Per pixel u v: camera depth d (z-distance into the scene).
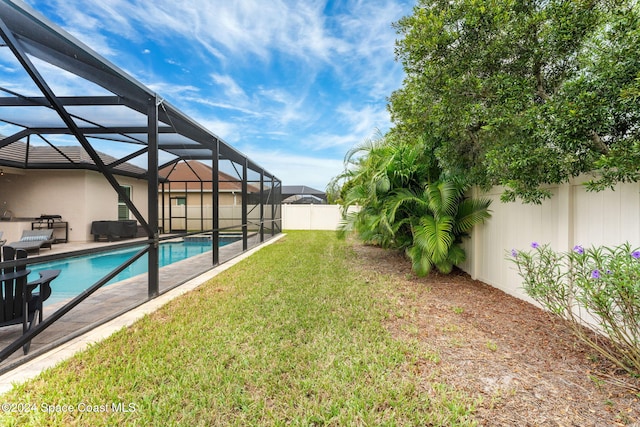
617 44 2.38
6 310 2.82
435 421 1.96
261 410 2.07
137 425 1.93
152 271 4.56
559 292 2.79
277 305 4.15
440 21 3.52
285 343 3.01
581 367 2.54
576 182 3.27
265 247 10.16
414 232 5.66
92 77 4.20
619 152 2.33
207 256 8.75
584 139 2.54
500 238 4.80
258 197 13.28
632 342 2.29
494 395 2.20
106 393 2.22
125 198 4.12
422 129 4.82
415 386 2.32
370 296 4.56
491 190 4.95
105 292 5.06
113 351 2.84
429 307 4.07
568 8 2.74
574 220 3.34
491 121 3.23
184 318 3.68
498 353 2.80
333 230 17.91
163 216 13.83
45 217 10.18
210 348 2.90
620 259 2.23
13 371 2.54
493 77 3.30
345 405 2.13
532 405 2.09
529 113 2.79
